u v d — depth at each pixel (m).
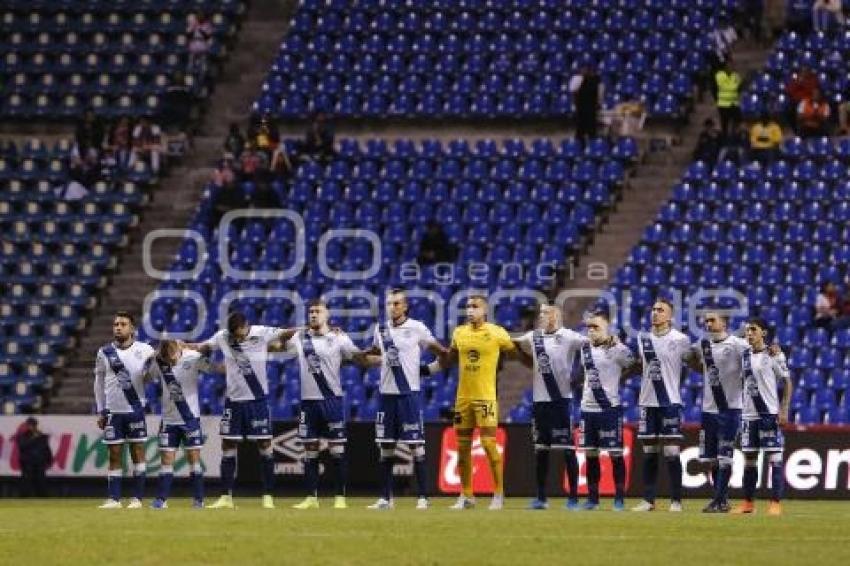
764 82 106.50
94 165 108.38
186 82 114.12
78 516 57.09
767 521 54.88
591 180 102.69
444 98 111.00
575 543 44.59
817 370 89.50
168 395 64.62
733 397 62.12
